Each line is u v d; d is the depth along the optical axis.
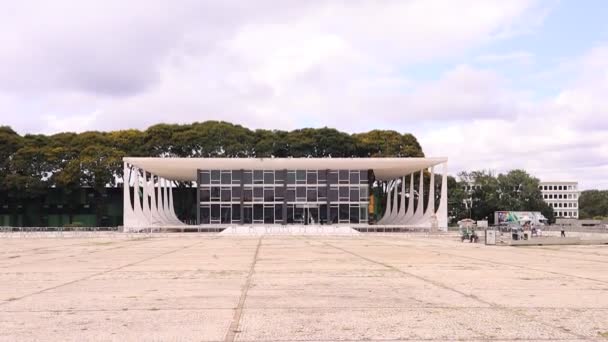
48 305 12.17
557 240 41.09
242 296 13.46
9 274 19.09
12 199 87.88
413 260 24.77
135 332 9.41
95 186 82.00
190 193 96.94
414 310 11.40
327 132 90.19
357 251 31.50
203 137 87.75
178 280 16.95
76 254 29.88
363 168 72.88
